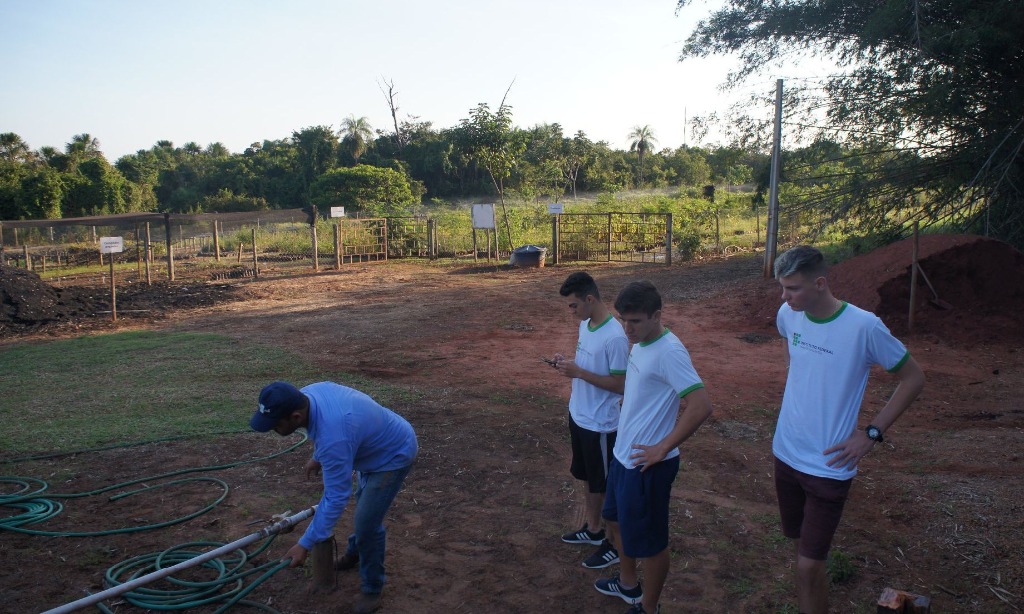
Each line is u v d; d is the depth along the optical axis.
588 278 4.13
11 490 5.58
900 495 5.23
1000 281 11.37
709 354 10.44
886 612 3.04
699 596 3.98
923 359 9.68
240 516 5.06
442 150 68.50
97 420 7.43
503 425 7.05
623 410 3.58
